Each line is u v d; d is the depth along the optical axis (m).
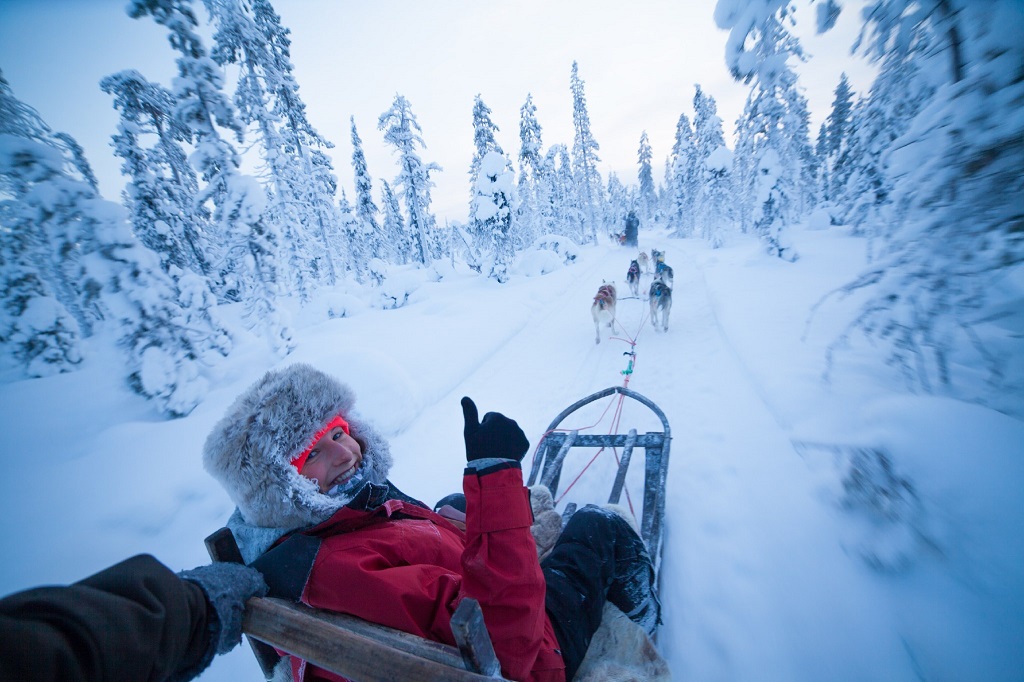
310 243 21.25
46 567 3.47
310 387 1.44
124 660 0.62
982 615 1.87
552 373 6.71
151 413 7.32
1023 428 2.31
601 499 3.38
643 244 33.03
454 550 1.54
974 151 2.45
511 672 1.04
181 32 8.48
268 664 1.38
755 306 7.87
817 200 27.52
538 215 32.09
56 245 7.01
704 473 3.49
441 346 8.58
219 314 10.34
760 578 2.42
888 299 3.20
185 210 17.28
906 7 2.95
